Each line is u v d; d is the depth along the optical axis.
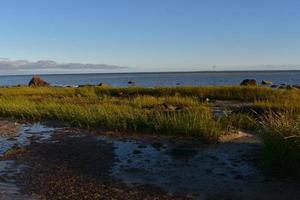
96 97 28.56
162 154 12.05
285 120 11.27
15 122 18.62
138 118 15.96
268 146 10.47
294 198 8.48
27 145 13.63
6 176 10.18
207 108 20.39
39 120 18.88
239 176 9.91
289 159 10.00
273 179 9.61
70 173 10.38
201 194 8.86
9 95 30.77
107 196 8.77
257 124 14.68
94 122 16.52
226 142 13.15
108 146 13.16
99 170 10.61
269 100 23.09
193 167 10.73
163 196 8.75
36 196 8.79
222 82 84.12
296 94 26.19
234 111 18.78
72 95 31.09
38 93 33.22
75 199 8.62
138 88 33.00
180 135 14.31
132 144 13.34
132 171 10.50
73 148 12.98
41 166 11.05
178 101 23.72
